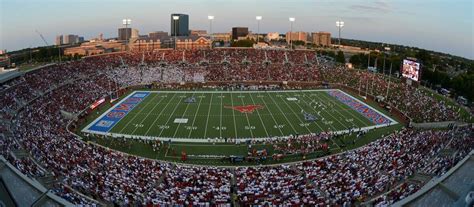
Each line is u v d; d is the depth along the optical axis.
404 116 63.12
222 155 45.56
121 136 52.75
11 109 57.78
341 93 84.00
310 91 86.31
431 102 68.25
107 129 56.19
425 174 31.47
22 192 24.03
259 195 29.45
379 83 85.12
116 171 35.19
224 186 31.42
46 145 41.72
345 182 31.75
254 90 87.62
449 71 128.88
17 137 43.75
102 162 38.16
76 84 79.75
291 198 28.42
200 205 27.52
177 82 92.62
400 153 39.12
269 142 49.94
